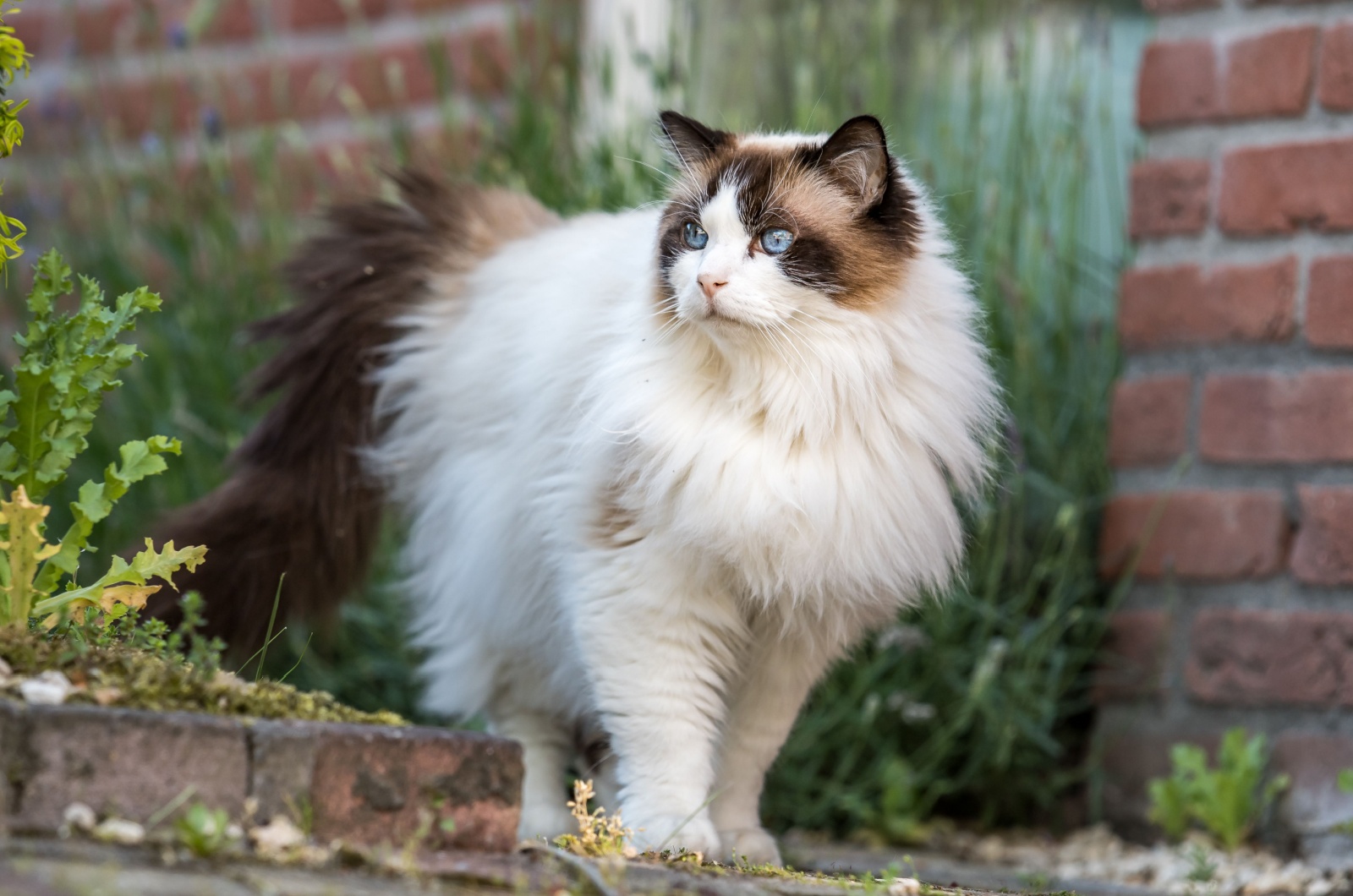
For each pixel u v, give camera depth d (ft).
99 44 14.74
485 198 9.44
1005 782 10.34
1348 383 9.29
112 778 4.64
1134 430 10.21
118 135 13.75
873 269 7.07
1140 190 10.25
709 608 7.09
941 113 12.09
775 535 6.81
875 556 7.03
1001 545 10.03
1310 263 9.52
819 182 7.17
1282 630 9.45
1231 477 9.80
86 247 12.69
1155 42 10.21
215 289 11.92
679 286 6.95
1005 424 9.12
